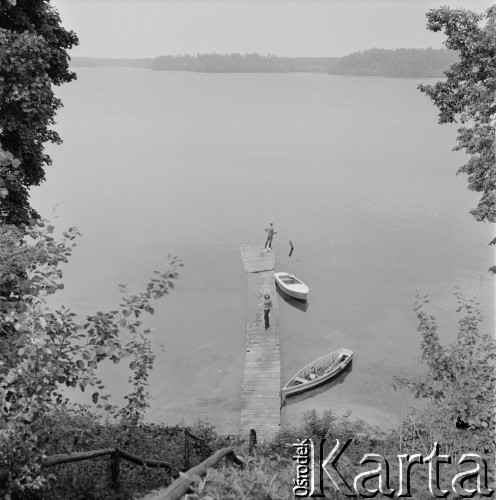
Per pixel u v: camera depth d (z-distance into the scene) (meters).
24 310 6.31
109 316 7.14
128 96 170.75
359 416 21.11
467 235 45.72
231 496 4.14
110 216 50.28
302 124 115.62
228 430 20.20
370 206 54.41
